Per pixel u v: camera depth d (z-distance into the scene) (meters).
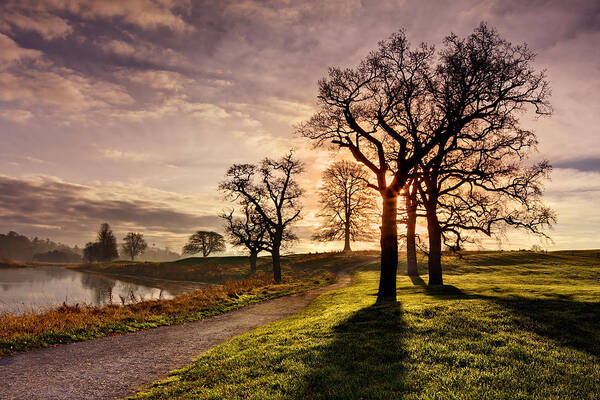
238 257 77.06
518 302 13.59
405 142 20.25
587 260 44.84
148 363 10.51
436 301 15.35
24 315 16.83
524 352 8.48
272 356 9.39
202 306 21.30
